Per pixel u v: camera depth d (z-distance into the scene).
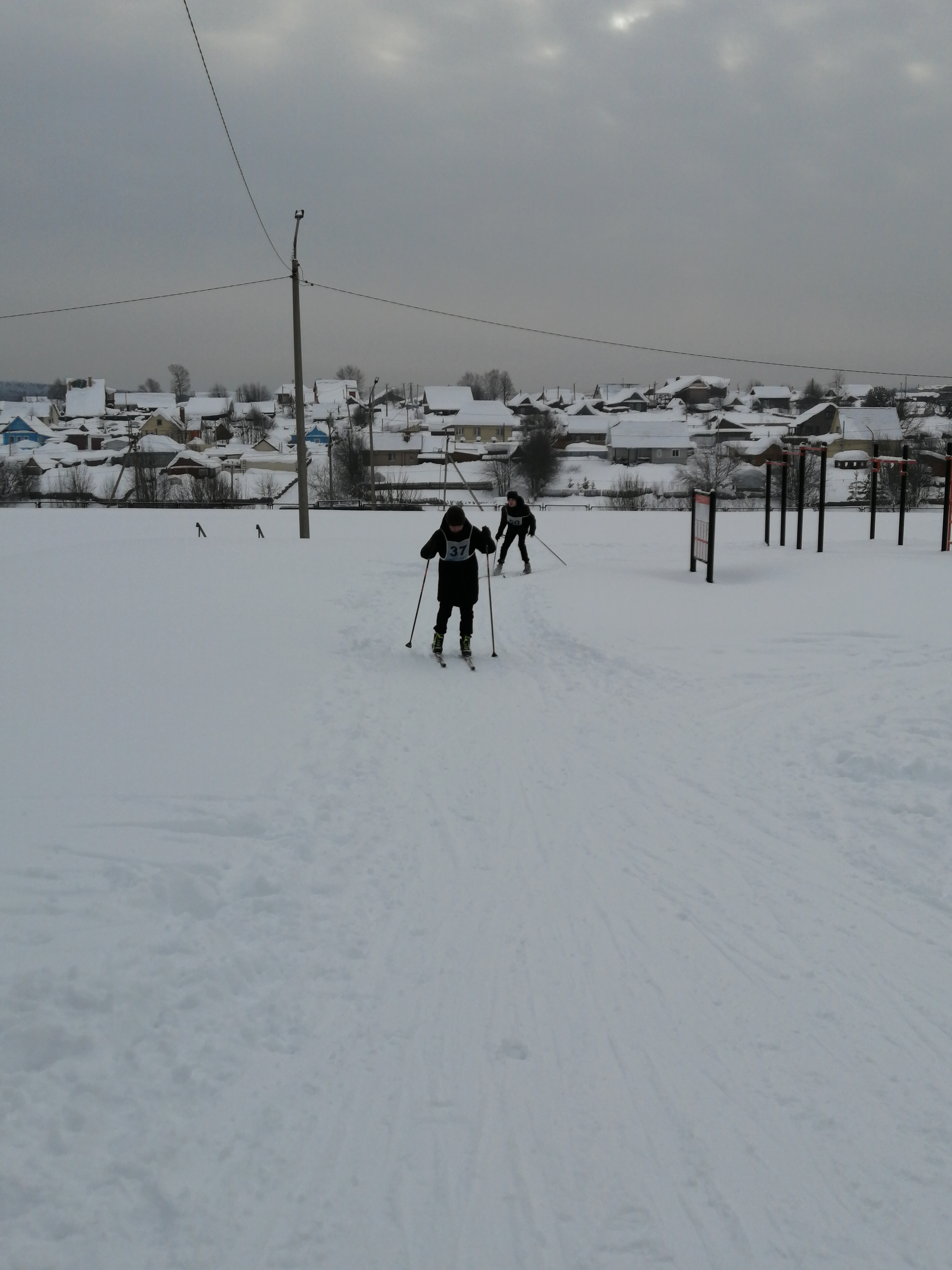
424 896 4.93
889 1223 2.79
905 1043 3.66
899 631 10.41
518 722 8.12
